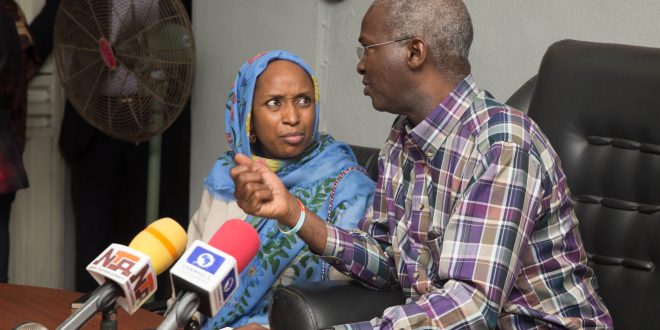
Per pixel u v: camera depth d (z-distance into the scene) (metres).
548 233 1.63
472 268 1.52
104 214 3.91
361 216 2.12
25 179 3.33
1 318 1.73
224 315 2.12
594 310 1.65
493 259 1.51
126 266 1.00
